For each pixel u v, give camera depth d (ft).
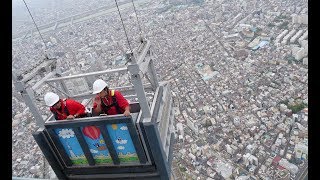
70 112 25.00
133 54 20.40
